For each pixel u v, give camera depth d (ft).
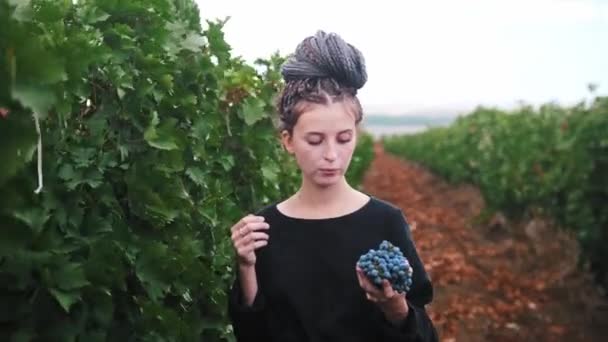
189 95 11.76
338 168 8.55
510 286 34.01
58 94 7.68
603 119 31.22
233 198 14.85
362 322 8.63
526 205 46.09
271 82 15.66
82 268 8.54
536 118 50.26
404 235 8.85
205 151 12.72
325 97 8.41
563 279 34.30
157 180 10.35
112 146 10.27
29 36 6.26
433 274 37.19
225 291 12.82
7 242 7.04
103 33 10.27
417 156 115.44
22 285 8.17
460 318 29.48
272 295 8.78
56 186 8.91
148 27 11.09
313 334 8.62
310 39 8.63
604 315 29.50
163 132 10.46
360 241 8.73
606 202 30.60
